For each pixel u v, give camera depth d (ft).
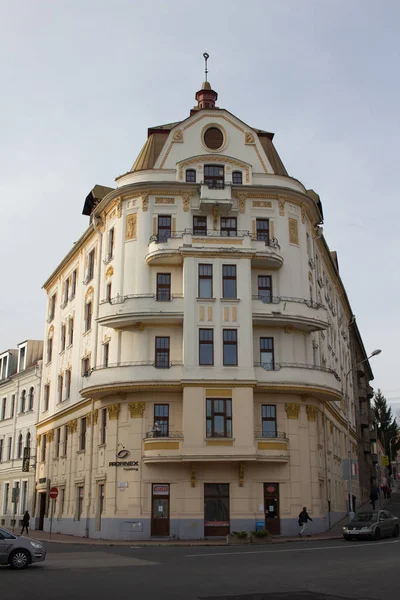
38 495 179.32
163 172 139.13
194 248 129.18
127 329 133.39
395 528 119.75
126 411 128.57
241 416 121.80
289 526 121.80
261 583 56.80
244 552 90.43
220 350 124.88
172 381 123.75
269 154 149.18
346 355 223.71
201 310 126.93
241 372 124.06
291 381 127.24
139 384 124.36
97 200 157.79
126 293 134.62
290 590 52.70
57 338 184.65
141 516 120.88
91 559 82.28
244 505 120.98
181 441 120.78
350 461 136.36
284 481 124.16
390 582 56.13
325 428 147.54
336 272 191.11
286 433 127.75
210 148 142.51
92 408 141.38
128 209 139.85
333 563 71.87
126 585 55.98
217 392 123.03
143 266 134.62
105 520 125.90
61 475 161.58
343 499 172.76
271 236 137.90
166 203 137.90
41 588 54.39
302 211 144.66
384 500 260.83
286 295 135.33
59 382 176.45
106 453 130.21
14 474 203.21
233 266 130.41
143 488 122.42
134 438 125.49
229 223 138.21
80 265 168.86
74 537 137.28
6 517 200.85
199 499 120.88
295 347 134.31
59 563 76.95
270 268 136.36
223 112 144.77
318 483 130.41
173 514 120.57
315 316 135.74
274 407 128.98
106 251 145.89
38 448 187.73
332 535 121.70
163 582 57.88
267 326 133.18
